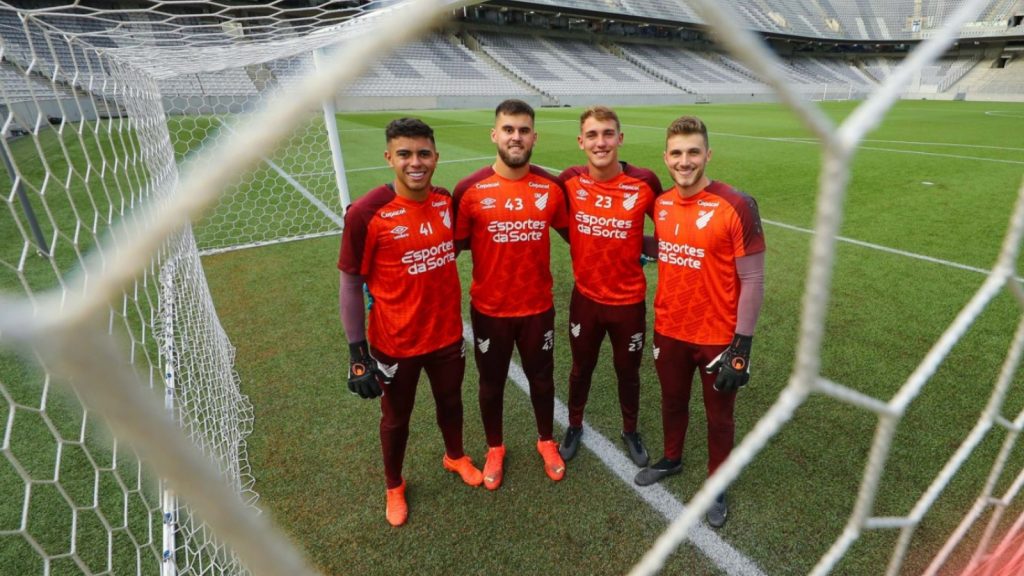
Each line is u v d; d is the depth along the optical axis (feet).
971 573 4.33
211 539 5.97
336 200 22.91
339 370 9.81
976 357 9.71
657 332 6.36
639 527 6.42
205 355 8.72
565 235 6.87
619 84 102.32
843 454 7.48
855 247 15.47
